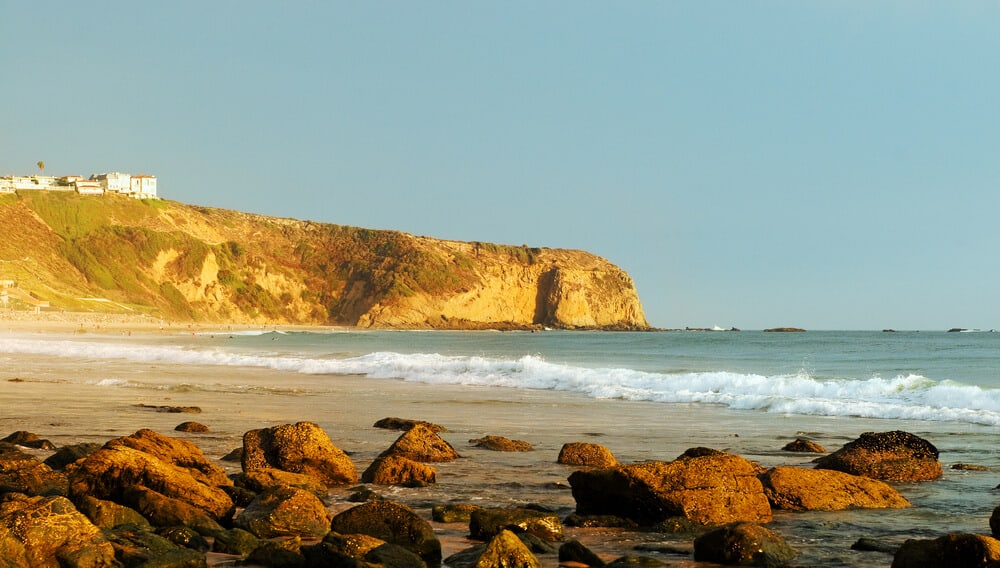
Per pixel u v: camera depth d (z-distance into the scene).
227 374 39.66
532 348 91.19
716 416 24.31
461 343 109.25
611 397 29.91
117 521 10.21
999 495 13.25
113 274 172.75
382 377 39.06
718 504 11.30
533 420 23.19
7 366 42.69
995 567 8.37
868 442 15.22
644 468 11.56
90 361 48.03
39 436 18.06
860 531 10.93
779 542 9.62
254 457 14.00
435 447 16.30
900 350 77.81
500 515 10.49
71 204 181.62
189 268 186.88
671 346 96.12
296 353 62.38
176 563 8.42
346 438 19.00
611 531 10.92
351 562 8.41
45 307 137.38
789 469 12.70
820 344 99.75
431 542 9.58
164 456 13.14
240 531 9.90
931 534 10.77
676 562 9.45
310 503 10.72
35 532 8.55
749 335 173.38
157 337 97.69
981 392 26.20
